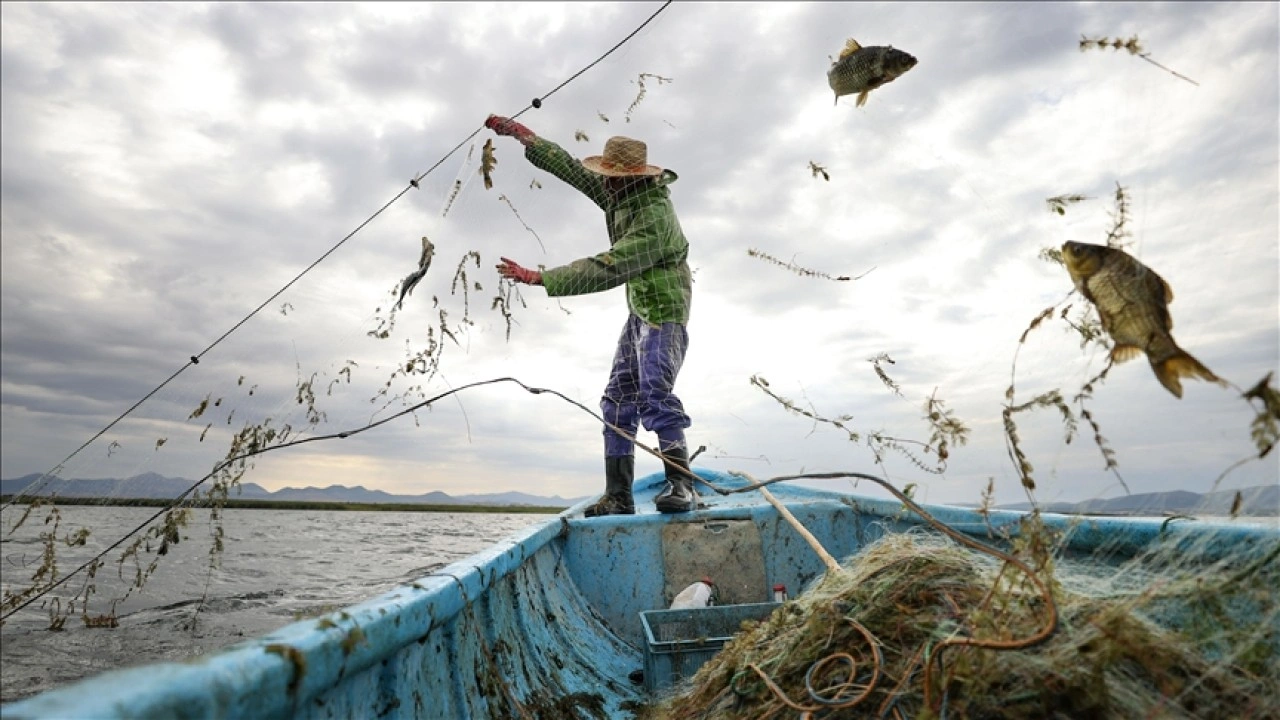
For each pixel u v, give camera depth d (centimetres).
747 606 339
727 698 229
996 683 162
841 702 176
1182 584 185
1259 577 182
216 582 956
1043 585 168
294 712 122
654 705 298
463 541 2127
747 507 459
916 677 178
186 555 1272
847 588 224
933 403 255
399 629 163
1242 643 173
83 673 497
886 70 311
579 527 447
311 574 1095
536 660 302
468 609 240
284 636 124
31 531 1134
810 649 209
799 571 443
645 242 433
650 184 446
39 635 588
